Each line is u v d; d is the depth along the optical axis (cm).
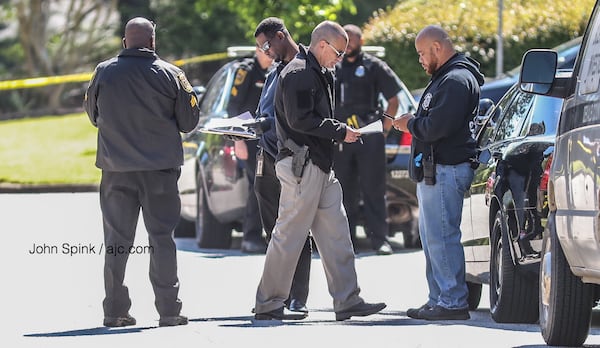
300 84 2866
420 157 3045
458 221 3045
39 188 7388
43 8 12338
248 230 4641
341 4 7681
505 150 3012
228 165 4619
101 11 13388
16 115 11719
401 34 7188
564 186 2491
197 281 3884
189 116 2975
